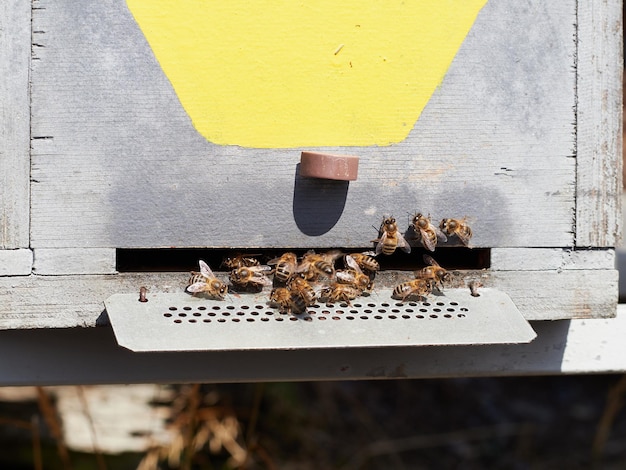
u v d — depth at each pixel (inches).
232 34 12.0
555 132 12.6
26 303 11.8
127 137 12.0
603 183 12.6
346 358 13.1
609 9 12.6
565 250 12.6
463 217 12.4
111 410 20.6
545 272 12.6
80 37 11.8
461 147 12.4
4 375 12.5
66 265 11.9
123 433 20.1
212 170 12.1
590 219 12.6
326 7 12.1
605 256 12.7
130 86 11.9
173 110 12.0
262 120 12.1
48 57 11.8
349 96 12.2
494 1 12.4
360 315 11.6
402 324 11.3
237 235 12.2
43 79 11.8
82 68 11.9
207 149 12.1
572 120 12.6
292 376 13.0
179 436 20.1
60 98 11.8
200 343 10.5
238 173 12.1
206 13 12.0
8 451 20.2
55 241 11.9
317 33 12.1
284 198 12.2
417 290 12.0
